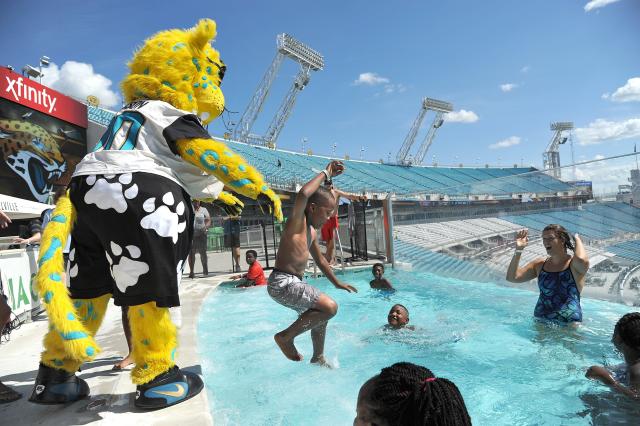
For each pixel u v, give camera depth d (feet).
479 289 25.49
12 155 54.49
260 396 10.62
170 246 9.45
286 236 12.40
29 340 15.90
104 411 9.30
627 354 9.82
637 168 18.04
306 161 174.81
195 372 11.64
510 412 9.36
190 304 23.41
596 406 9.42
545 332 15.19
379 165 211.82
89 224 9.44
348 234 46.68
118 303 9.30
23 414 9.27
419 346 14.84
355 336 16.69
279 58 174.70
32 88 57.41
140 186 9.31
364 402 4.18
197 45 12.00
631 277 18.33
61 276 8.67
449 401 3.82
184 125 10.34
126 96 11.62
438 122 252.62
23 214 29.32
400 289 27.37
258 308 23.15
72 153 64.69
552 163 288.71
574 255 15.43
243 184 10.38
